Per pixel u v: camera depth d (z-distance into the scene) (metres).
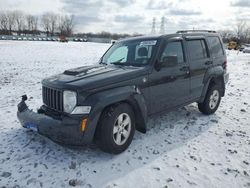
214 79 6.27
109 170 3.74
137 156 4.15
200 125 5.55
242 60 25.62
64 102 3.87
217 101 6.38
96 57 21.92
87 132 3.72
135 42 5.27
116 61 5.18
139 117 4.49
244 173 3.78
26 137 4.70
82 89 3.74
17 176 3.54
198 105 6.23
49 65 15.55
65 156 4.08
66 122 3.71
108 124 3.88
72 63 16.95
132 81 4.29
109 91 3.96
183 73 5.26
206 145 4.62
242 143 4.75
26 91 8.37
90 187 3.37
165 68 4.87
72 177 3.55
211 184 3.50
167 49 4.99
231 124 5.68
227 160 4.13
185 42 5.48
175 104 5.23
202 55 5.90
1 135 4.77
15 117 5.76
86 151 4.25
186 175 3.69
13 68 13.86
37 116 4.07
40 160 3.94
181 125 5.50
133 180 3.53
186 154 4.28
